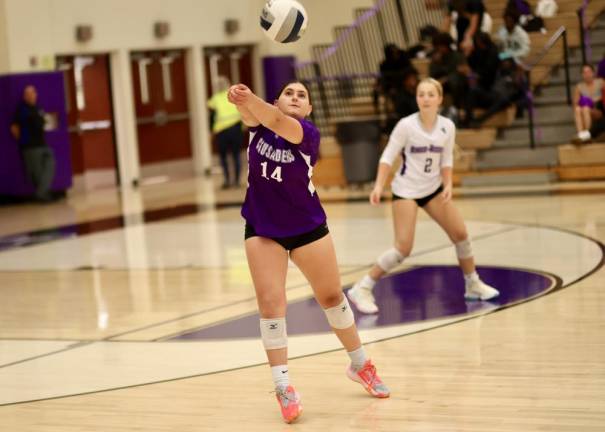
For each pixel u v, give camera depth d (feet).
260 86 118.32
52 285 51.52
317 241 27.14
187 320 41.32
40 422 28.14
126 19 103.45
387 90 86.33
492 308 39.19
